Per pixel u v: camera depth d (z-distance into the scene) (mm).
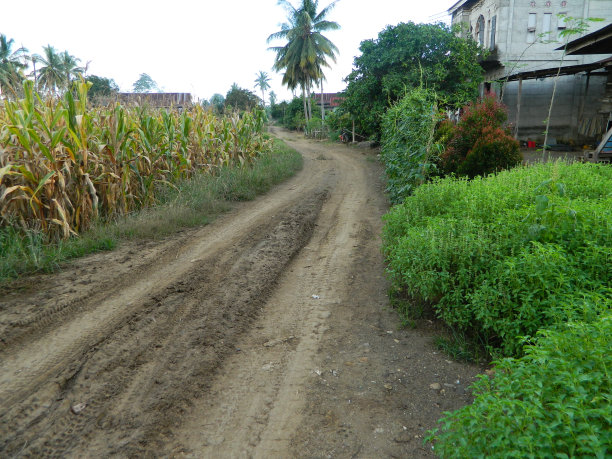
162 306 4688
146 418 2957
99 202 7824
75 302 4691
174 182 10648
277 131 54719
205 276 5609
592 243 3738
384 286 5375
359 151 27109
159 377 3422
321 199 11469
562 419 1844
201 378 3441
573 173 6422
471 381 3443
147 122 9227
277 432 2887
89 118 7395
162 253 6527
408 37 20875
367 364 3705
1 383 3291
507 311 3541
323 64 42594
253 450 2725
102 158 7617
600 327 2266
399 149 10250
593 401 1828
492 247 4027
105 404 3082
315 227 8539
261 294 5133
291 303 4965
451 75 21031
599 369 2082
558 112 21469
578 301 3166
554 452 1768
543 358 2158
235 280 5504
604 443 1729
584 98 20891
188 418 2998
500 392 2189
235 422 2979
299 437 2842
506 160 9539
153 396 3186
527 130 21859
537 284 3414
